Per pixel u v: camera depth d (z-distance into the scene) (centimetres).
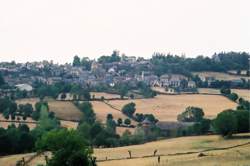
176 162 13350
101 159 15162
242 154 13688
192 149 16438
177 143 18225
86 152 10969
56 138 11238
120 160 14688
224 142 17725
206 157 13650
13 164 15262
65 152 10744
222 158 13250
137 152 16550
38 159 15575
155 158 14612
